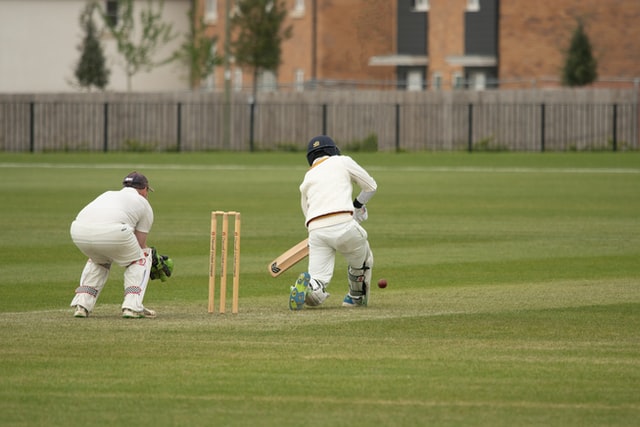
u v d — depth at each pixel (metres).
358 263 46.03
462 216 84.94
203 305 47.00
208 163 147.38
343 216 45.16
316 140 46.62
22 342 38.19
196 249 66.25
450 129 176.12
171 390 31.45
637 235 73.25
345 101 179.00
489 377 33.09
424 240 70.81
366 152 169.38
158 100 184.25
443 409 29.52
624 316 43.94
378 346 37.84
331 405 29.86
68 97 184.75
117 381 32.47
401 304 47.19
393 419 28.53
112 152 171.62
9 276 55.44
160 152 171.62
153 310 45.50
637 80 169.88
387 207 91.75
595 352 36.94
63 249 65.94
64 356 35.88
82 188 108.31
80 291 43.38
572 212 87.81
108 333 39.91
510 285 52.78
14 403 30.00
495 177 123.44
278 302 48.00
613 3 191.50
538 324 42.16
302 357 35.94
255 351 36.88
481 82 197.88
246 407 29.66
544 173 128.62
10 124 184.12
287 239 71.00
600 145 170.38
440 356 36.19
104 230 41.84
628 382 32.53
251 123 171.62
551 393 31.19
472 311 45.19
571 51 181.50
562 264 60.06
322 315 44.25
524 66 197.88
